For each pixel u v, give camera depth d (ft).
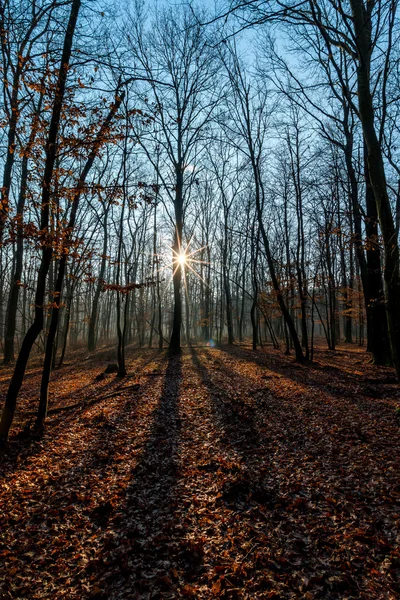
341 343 100.12
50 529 14.12
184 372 45.68
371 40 20.45
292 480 16.89
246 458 19.71
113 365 51.11
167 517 14.61
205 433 24.04
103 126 19.93
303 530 13.16
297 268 54.44
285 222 71.87
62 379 47.26
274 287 53.57
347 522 13.41
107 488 17.29
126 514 15.01
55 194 20.62
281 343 101.04
